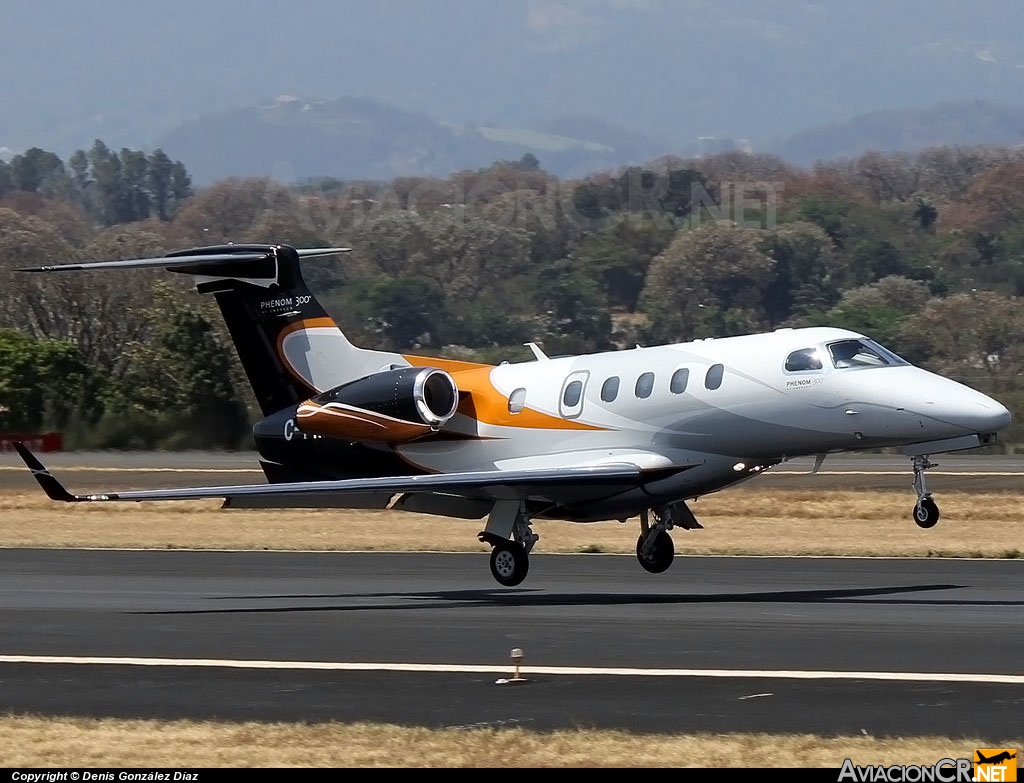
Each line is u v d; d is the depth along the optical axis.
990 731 44.22
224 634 64.31
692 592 77.00
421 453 85.38
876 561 89.00
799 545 96.88
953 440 72.62
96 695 52.09
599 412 80.00
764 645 58.50
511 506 80.44
